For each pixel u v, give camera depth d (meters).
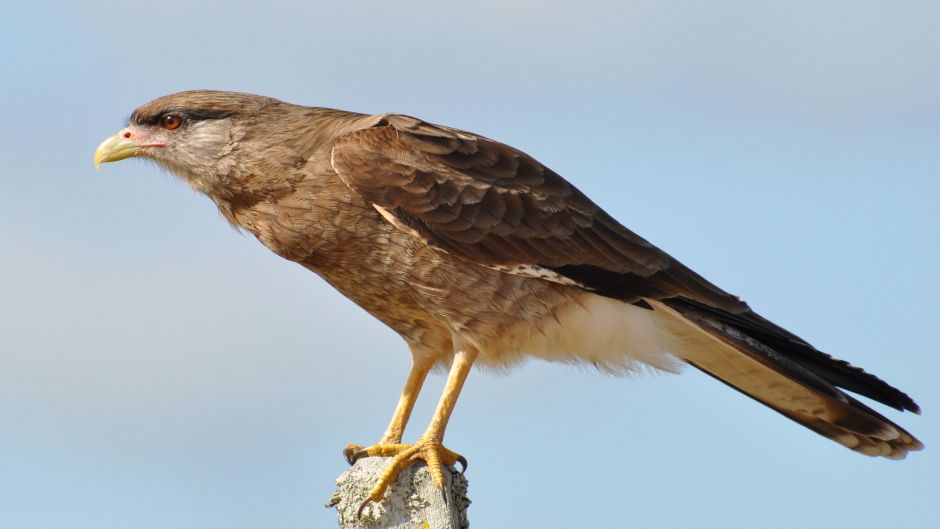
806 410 11.47
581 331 10.98
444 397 10.66
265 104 11.27
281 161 10.91
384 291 11.09
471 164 10.89
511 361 11.14
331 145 10.86
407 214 10.55
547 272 10.83
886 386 10.78
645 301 11.11
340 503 9.41
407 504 9.36
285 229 10.93
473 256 10.66
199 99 11.27
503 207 10.80
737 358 11.18
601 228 11.14
